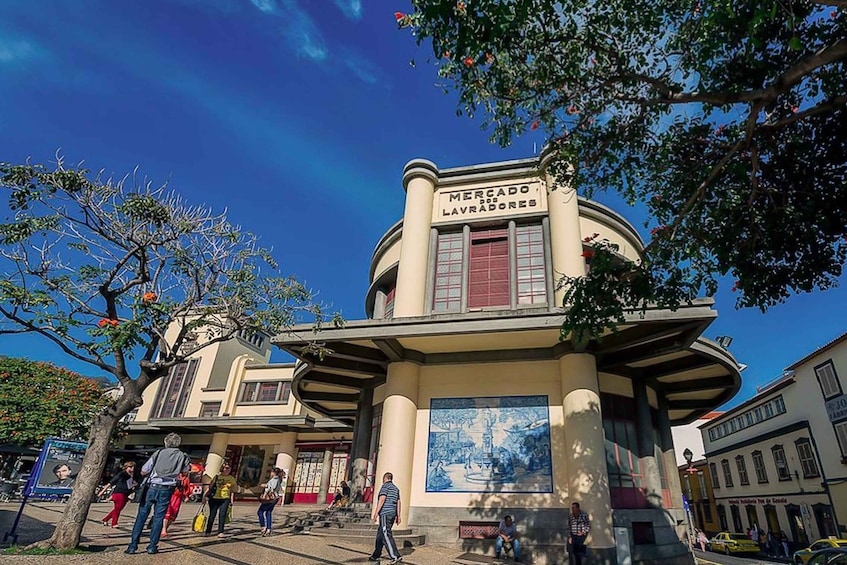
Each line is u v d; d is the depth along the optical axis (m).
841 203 7.80
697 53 7.52
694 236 8.63
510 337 12.05
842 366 23.31
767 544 26.17
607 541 10.23
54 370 23.91
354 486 14.17
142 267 8.61
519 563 10.25
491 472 11.76
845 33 6.89
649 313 10.44
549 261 13.63
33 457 23.61
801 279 8.55
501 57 7.54
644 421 13.10
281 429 25.58
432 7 6.15
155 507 7.71
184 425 25.66
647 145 8.81
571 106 8.61
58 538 7.18
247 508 21.58
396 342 12.60
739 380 13.93
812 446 25.12
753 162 7.43
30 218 7.52
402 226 15.57
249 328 9.24
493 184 15.21
